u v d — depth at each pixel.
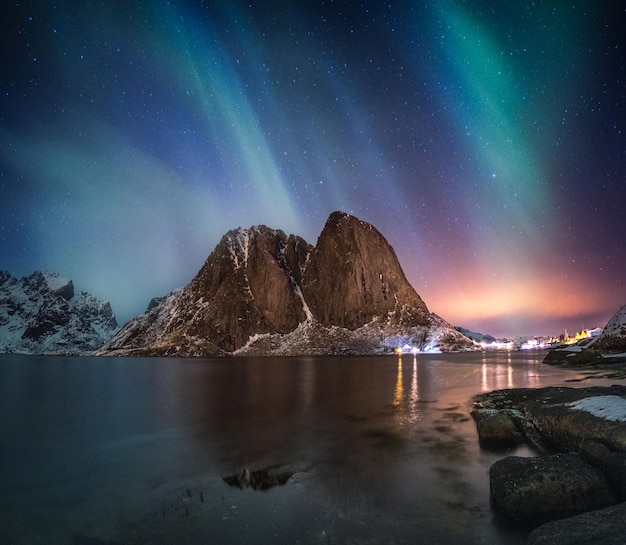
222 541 6.70
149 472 10.66
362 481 9.34
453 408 19.16
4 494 9.22
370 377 37.84
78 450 13.16
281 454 11.92
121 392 28.95
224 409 20.75
